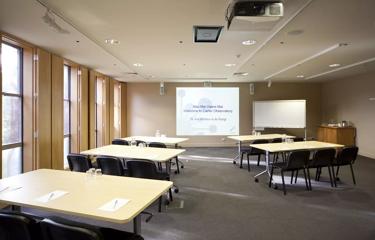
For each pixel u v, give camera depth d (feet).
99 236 4.91
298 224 10.38
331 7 10.05
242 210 11.85
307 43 15.08
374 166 21.58
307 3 9.68
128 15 10.85
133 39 14.23
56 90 17.53
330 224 10.39
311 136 33.35
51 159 16.94
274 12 9.37
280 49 16.44
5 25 11.91
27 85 15.33
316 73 26.21
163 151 14.99
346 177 17.99
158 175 12.29
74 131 20.99
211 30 12.79
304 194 14.24
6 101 14.15
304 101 30.91
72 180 8.18
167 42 14.84
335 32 13.10
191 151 29.58
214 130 33.19
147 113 33.17
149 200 6.35
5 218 5.37
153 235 9.40
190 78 29.89
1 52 12.69
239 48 16.24
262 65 21.93
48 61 16.63
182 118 33.09
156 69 23.75
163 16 10.97
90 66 22.04
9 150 14.38
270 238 9.21
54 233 5.20
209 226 10.16
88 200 6.35
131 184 7.75
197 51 16.94
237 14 9.39
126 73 25.99
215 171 19.69
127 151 14.98
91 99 23.08
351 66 22.08
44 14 10.55
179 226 10.16
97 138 26.48
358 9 10.24
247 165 21.89
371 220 10.78
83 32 13.01
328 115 32.58
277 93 33.35
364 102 26.23
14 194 6.79
